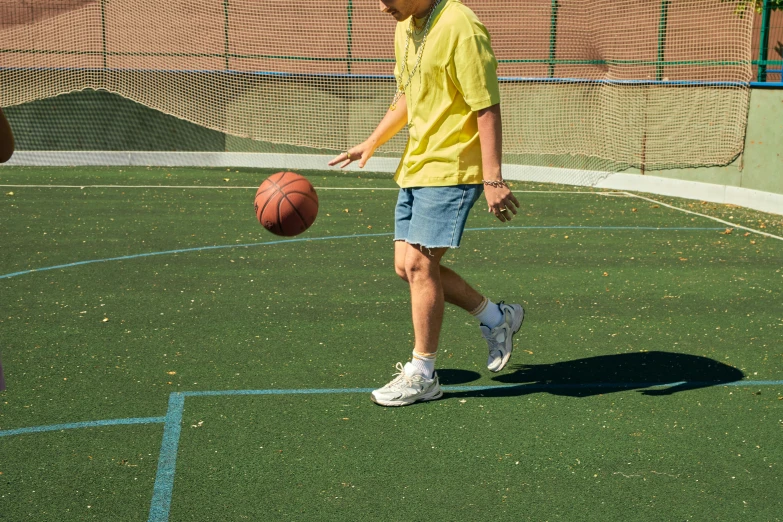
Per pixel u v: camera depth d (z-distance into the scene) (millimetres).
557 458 3697
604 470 3588
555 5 13938
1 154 2516
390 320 5852
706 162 11891
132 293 6492
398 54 4156
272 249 8227
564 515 3209
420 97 3996
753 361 5043
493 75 3857
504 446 3814
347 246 8414
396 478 3496
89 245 8281
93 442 3816
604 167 13211
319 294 6539
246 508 3238
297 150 14898
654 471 3582
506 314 4578
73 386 4520
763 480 3508
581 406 4297
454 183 3975
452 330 5621
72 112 14555
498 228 9539
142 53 15062
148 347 5199
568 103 13398
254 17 15148
